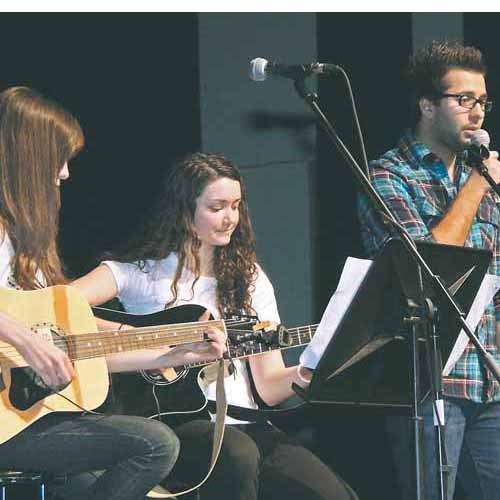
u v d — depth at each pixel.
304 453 10.09
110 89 12.11
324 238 12.78
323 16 12.91
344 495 9.82
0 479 8.59
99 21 12.05
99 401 8.75
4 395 8.37
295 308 12.58
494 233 10.81
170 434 8.81
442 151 10.90
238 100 12.20
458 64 10.75
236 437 9.82
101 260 10.34
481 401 10.34
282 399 10.22
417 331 8.63
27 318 8.66
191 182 10.13
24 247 8.81
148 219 10.49
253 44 12.26
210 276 10.30
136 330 9.04
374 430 12.82
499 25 13.20
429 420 10.17
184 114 12.02
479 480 10.59
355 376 8.97
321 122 9.23
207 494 9.62
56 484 9.02
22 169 8.81
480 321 10.48
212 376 9.93
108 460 8.71
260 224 12.34
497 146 13.27
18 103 8.84
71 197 12.02
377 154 12.86
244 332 9.41
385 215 8.78
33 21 11.89
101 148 12.11
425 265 8.40
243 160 12.23
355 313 8.57
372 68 12.88
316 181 12.71
